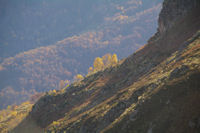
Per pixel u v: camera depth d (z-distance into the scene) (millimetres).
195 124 27688
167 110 34125
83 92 116750
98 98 96812
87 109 90500
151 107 38812
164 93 39125
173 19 95812
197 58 43625
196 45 54281
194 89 33906
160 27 108562
